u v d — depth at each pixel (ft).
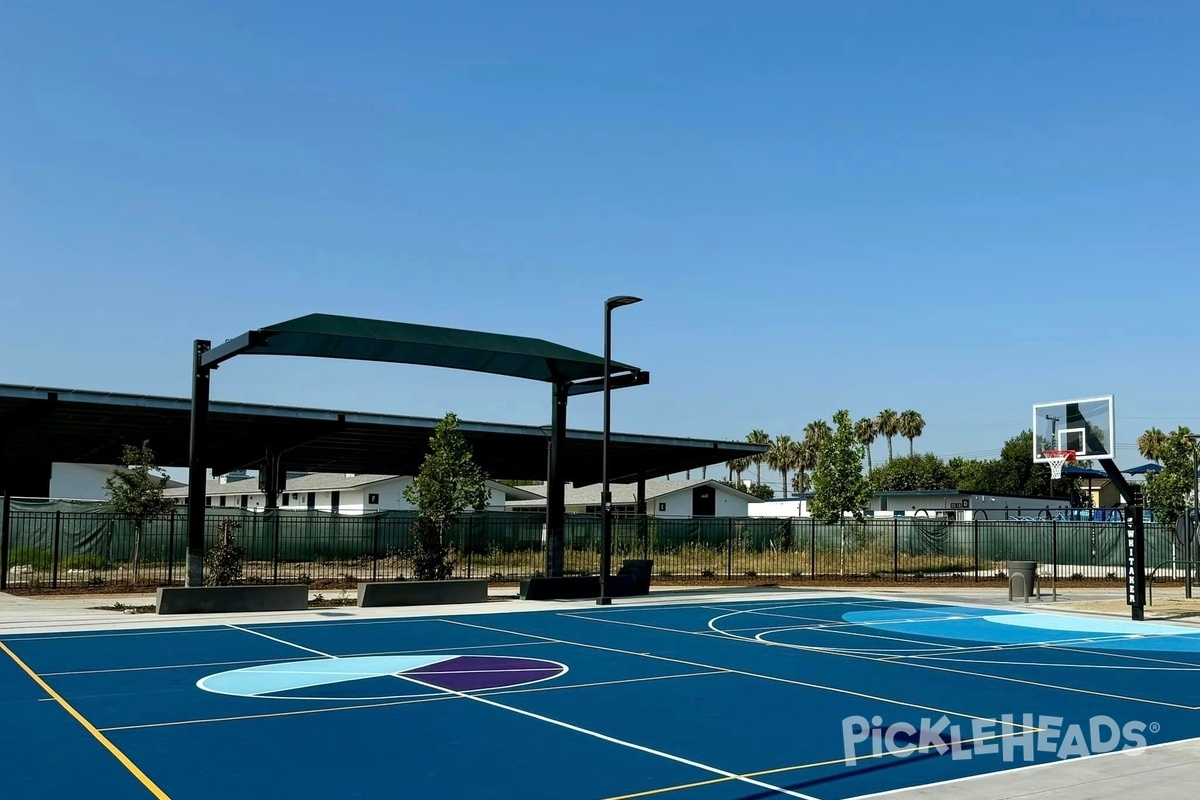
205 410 80.64
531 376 98.07
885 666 53.78
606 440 90.48
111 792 28.25
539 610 85.05
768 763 32.17
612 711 40.65
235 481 273.13
